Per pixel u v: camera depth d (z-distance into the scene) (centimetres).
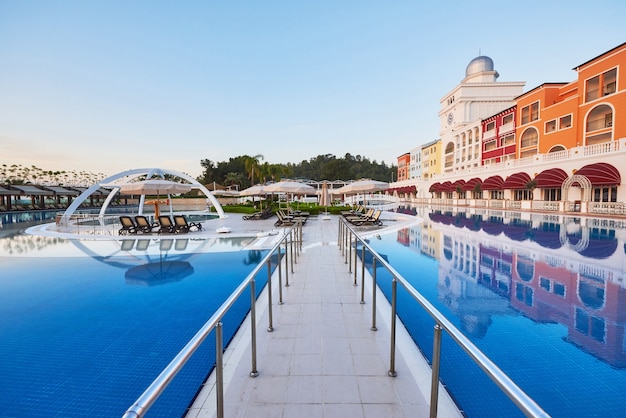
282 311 490
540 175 2734
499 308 552
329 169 10244
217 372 214
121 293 651
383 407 262
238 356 352
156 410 297
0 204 3762
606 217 2050
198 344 165
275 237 1342
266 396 279
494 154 4044
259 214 2288
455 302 581
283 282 659
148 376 362
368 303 525
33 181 7281
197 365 364
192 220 2280
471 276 754
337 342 383
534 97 3269
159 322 507
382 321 450
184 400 309
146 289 677
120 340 447
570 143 2767
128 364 386
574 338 438
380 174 11388
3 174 6881
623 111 2309
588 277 745
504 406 299
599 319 502
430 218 2242
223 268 852
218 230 1444
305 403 268
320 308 502
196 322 506
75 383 350
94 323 504
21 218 2711
